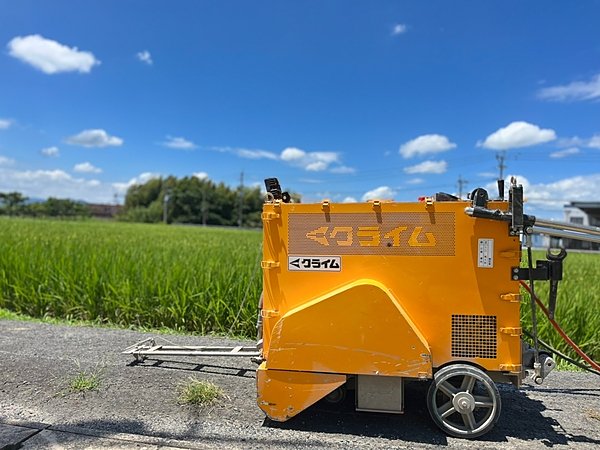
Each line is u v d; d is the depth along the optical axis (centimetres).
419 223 356
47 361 514
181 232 3519
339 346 352
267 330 379
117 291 762
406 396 434
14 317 777
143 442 338
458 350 355
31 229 2288
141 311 746
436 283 355
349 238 365
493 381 361
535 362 359
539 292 749
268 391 364
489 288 349
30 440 338
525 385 488
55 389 434
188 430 358
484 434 361
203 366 516
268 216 377
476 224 349
